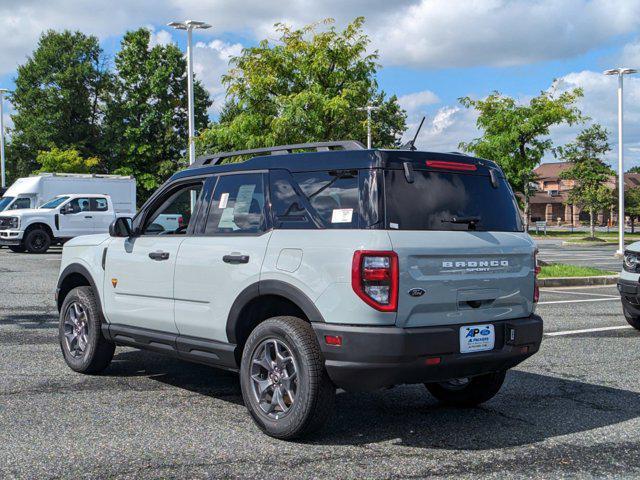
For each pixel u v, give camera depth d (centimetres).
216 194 563
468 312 482
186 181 595
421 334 449
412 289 452
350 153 482
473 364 476
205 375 675
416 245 456
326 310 457
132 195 2998
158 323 588
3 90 4672
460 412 560
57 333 884
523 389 636
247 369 496
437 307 465
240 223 534
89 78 6012
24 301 1184
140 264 603
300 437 478
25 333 882
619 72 2836
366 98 1897
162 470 418
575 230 7844
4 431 491
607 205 4750
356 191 470
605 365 738
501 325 498
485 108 2038
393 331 441
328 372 455
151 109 5738
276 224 505
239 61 1892
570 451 464
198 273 545
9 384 626
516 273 511
